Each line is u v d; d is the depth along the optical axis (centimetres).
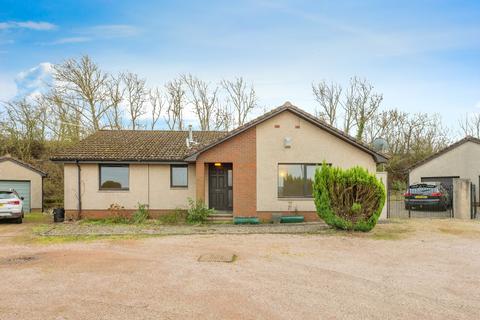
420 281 720
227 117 3975
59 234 1317
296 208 1661
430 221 1570
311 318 527
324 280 725
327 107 4209
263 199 1658
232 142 1662
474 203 1748
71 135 3422
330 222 1327
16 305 580
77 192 1770
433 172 2586
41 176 2334
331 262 877
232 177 1756
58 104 3428
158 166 1794
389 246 1068
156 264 853
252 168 1659
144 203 1781
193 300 602
